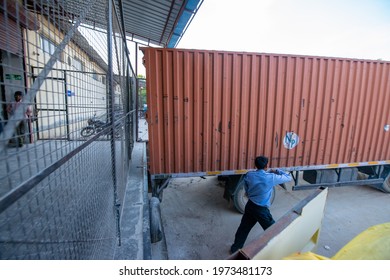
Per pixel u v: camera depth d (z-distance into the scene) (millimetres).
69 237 1008
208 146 3525
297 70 3668
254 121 3648
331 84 3875
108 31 1701
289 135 3863
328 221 3645
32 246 843
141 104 14281
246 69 3455
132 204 2887
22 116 639
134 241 2070
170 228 3426
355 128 4211
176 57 3158
